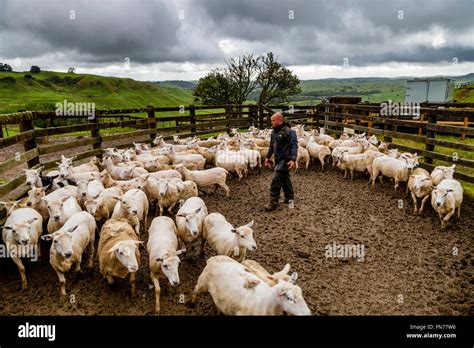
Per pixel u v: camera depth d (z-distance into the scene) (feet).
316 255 20.54
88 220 19.12
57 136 72.23
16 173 38.42
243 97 139.64
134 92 259.19
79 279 18.10
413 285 17.49
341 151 38.06
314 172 39.75
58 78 262.47
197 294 15.90
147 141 45.27
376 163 32.58
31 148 26.50
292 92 139.95
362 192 32.12
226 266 14.78
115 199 23.45
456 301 16.22
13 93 204.13
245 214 27.07
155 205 28.04
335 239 22.56
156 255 16.25
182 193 26.48
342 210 27.58
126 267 16.55
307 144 42.39
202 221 20.33
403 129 61.52
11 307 15.90
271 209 27.63
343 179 36.65
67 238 16.19
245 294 13.60
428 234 22.94
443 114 31.50
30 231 18.03
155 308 15.69
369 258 20.10
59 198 20.17
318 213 27.04
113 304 16.21
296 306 12.28
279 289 12.55
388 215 26.37
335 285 17.60
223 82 137.59
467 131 28.76
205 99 140.77
